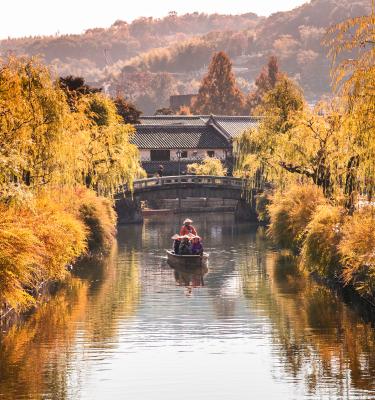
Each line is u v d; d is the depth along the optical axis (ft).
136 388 82.02
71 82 261.44
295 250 194.08
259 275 163.02
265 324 112.16
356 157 121.08
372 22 101.35
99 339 102.83
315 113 165.58
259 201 271.49
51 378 85.15
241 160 233.14
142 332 106.93
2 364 90.53
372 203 124.98
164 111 568.41
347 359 92.68
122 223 303.27
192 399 79.15
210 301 131.75
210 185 298.76
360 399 78.33
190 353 96.17
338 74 103.30
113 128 201.67
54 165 124.98
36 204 122.42
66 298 132.77
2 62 116.98
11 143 107.76
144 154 384.06
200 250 185.16
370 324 110.83
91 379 85.30
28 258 98.32
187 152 387.34
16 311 116.26
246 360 92.73
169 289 144.97
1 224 96.48
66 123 129.90
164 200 391.45
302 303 128.16
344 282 131.95
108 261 187.01
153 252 207.92
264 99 204.64
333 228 137.69
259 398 79.20
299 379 85.05
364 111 101.40
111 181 202.39
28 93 121.08
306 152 167.12
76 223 142.51
